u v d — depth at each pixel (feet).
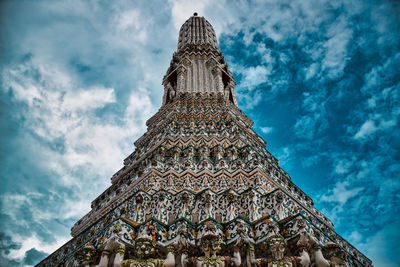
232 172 55.67
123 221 38.81
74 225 72.79
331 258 37.40
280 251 35.68
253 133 87.45
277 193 47.32
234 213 44.96
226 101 94.48
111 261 36.14
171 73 118.93
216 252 37.06
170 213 46.39
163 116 92.22
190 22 156.97
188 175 55.06
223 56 127.95
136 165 70.33
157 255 37.06
